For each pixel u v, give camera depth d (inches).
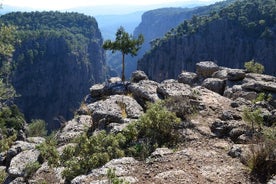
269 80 1059.3
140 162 499.2
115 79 1327.5
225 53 6353.3
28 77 7534.5
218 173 445.7
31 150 699.4
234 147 513.3
